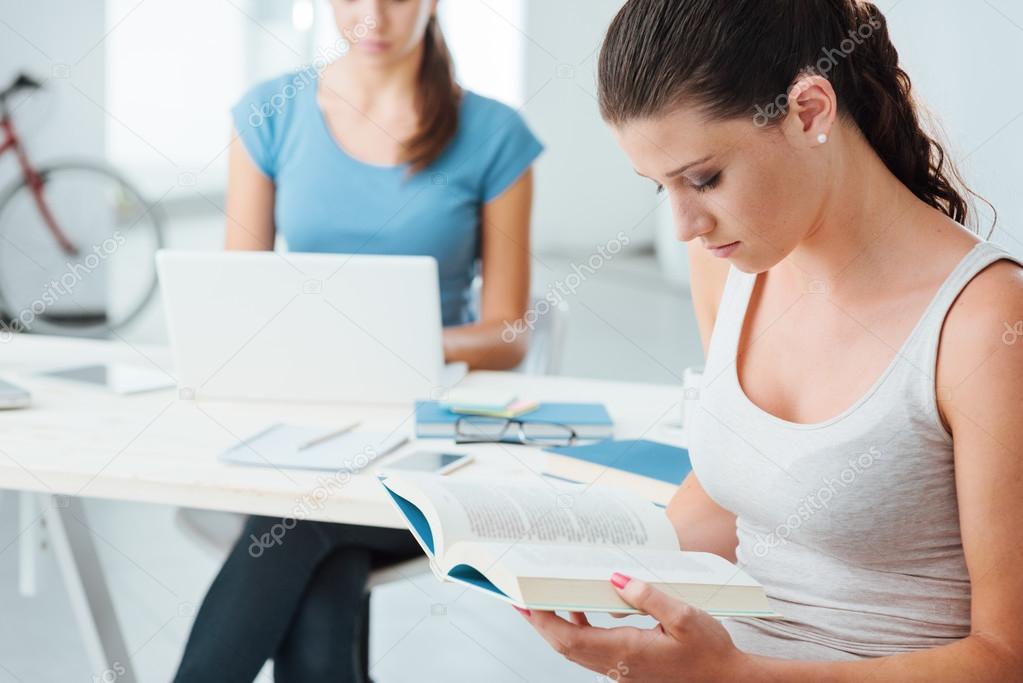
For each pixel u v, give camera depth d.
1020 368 0.94
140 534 2.98
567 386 1.93
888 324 1.04
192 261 1.68
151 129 7.83
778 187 0.97
